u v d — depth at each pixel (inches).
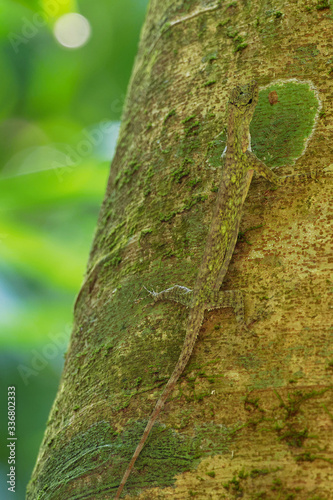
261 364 129.6
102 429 143.9
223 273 145.6
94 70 401.1
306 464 116.9
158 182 168.7
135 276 161.6
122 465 134.6
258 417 124.5
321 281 132.8
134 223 169.9
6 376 319.0
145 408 139.5
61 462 150.2
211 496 120.6
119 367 150.1
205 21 180.5
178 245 156.9
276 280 137.9
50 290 324.5
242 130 158.2
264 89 160.9
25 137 397.7
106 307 166.4
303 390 123.5
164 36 190.9
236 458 122.2
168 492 125.1
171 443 130.6
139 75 201.9
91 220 355.9
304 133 151.9
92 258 188.1
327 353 125.4
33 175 337.1
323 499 112.8
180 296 148.9
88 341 166.9
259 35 166.7
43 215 347.9
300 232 140.3
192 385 135.1
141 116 187.8
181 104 173.6
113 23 397.1
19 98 394.3
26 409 346.3
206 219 155.9
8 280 313.3
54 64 392.2
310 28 161.2
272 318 133.5
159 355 145.1
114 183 191.9
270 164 151.6
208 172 160.9
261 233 145.6
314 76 156.2
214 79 169.8
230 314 140.7
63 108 402.6
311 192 143.6
